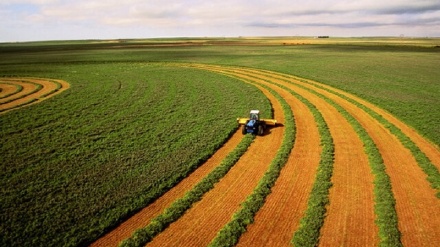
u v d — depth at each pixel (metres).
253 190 17.30
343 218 14.56
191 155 21.92
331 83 49.81
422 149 22.44
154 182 18.17
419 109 33.16
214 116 31.36
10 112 32.72
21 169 19.39
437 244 12.70
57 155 21.58
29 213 14.92
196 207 15.83
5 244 12.84
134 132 26.53
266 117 31.05
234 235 13.38
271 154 22.28
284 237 13.38
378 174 18.47
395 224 13.86
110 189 17.27
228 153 22.72
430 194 16.44
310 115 31.97
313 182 18.02
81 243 13.12
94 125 28.36
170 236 13.63
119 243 13.11
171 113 32.56
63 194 16.61
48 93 43.38
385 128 27.38
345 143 23.88
